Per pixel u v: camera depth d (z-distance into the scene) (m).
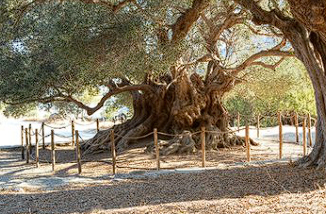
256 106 26.09
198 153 13.52
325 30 6.76
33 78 12.66
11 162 14.32
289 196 6.69
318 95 8.37
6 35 11.81
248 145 11.37
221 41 16.55
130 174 10.28
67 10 10.55
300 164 9.19
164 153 13.30
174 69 13.47
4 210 7.15
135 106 16.31
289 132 20.48
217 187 7.95
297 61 17.80
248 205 6.28
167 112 15.57
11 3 10.59
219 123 15.13
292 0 6.56
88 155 15.09
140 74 10.85
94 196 7.92
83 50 10.03
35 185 9.34
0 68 12.95
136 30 9.82
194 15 11.32
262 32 13.93
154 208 6.55
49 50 12.44
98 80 11.55
